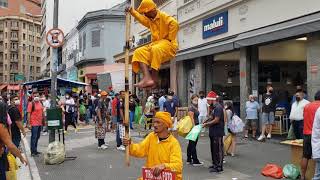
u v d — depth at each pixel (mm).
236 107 20797
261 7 16250
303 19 13523
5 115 6789
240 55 17781
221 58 20766
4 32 127812
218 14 19469
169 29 4914
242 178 9836
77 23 55875
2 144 6031
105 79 37375
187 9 22656
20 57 127625
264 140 15680
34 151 13547
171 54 4906
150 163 5164
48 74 80812
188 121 11492
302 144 9555
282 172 9930
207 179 9781
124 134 5207
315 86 13547
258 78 19078
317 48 13453
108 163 12133
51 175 10539
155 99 23141
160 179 4844
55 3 14516
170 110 17391
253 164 11453
